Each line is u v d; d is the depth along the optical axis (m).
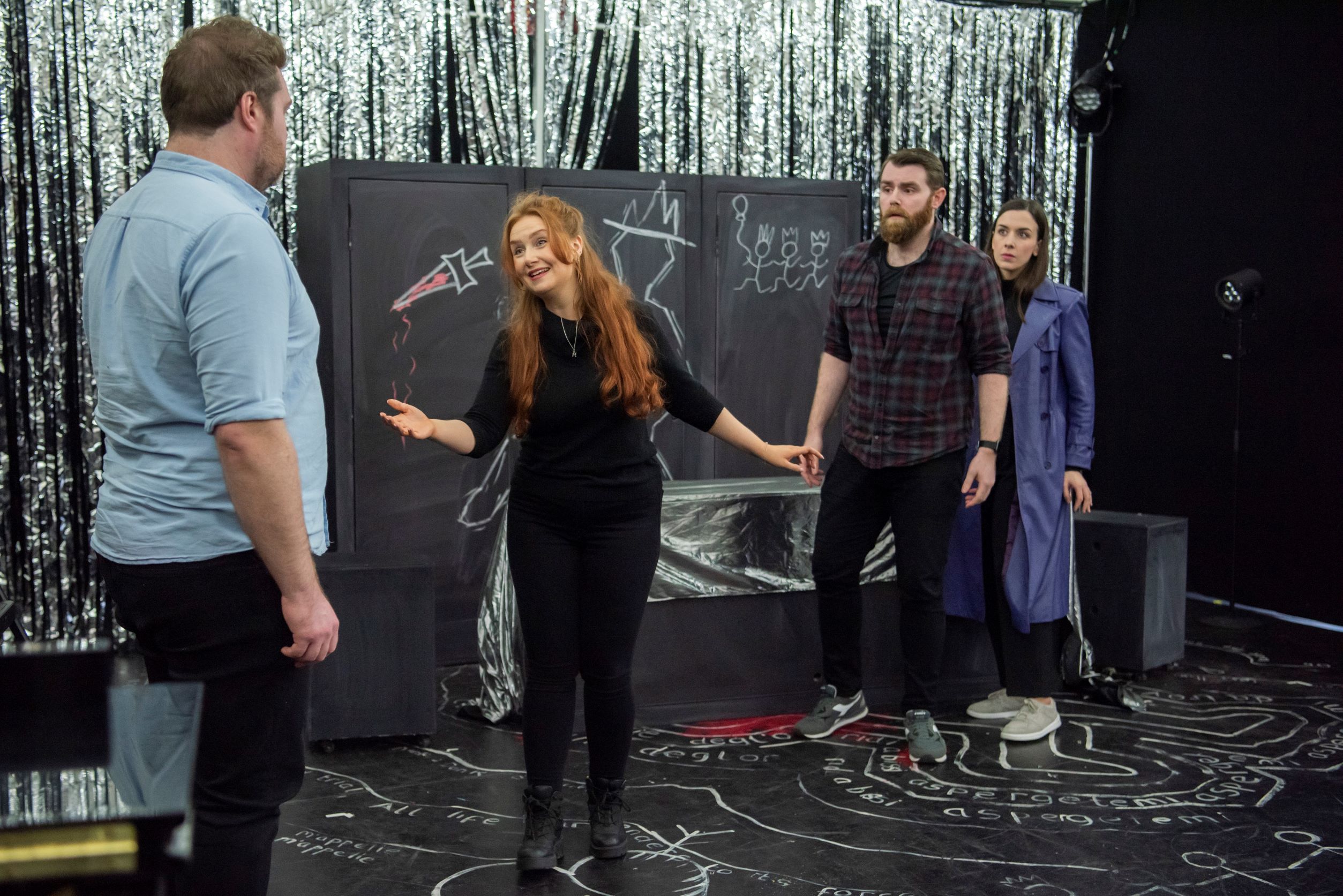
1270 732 3.77
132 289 1.68
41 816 0.82
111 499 1.77
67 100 4.52
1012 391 3.63
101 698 0.97
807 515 3.90
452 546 4.63
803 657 3.97
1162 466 6.11
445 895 2.58
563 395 2.52
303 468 1.82
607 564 2.61
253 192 1.79
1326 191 5.18
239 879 1.79
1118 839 2.91
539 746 2.67
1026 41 6.13
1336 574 5.20
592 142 5.40
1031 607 3.61
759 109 5.63
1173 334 6.01
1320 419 5.24
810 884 2.65
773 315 5.14
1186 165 5.89
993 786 3.28
